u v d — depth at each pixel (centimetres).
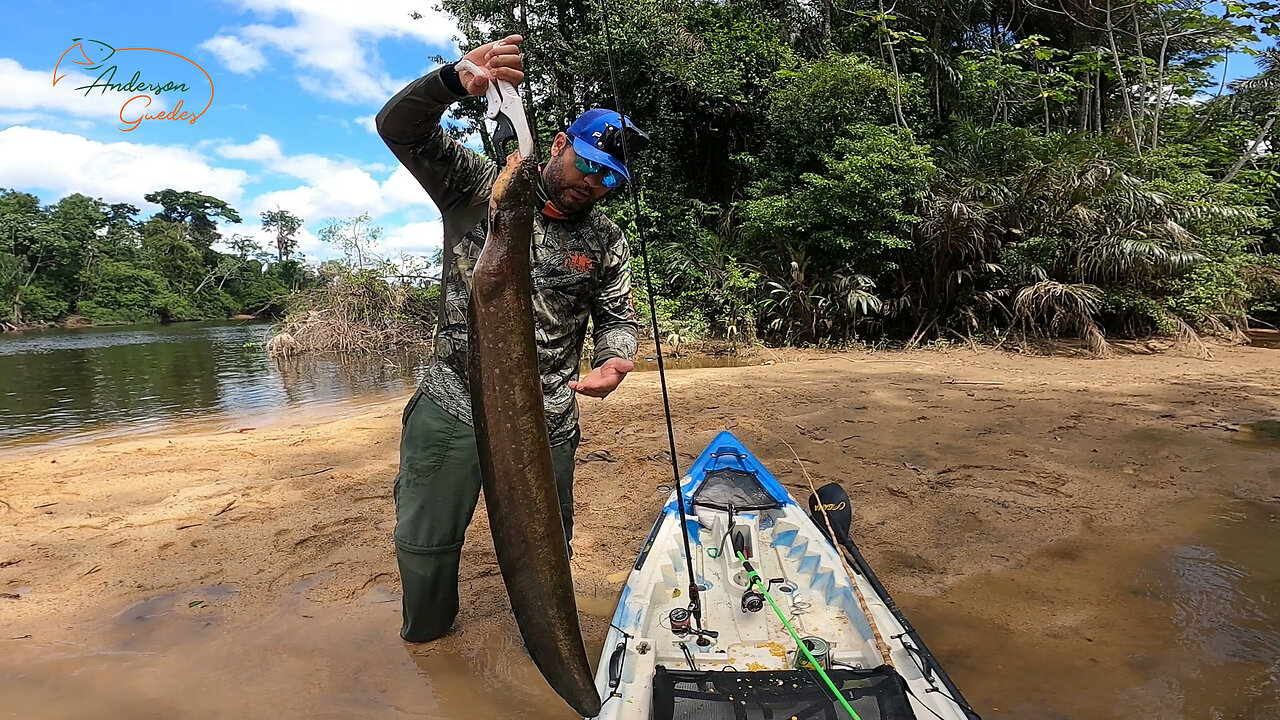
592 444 719
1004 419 786
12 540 486
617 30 1656
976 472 606
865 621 300
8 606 393
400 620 376
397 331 1969
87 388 1288
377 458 689
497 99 214
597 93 1844
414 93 246
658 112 1770
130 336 3256
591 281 309
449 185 288
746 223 1593
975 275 1451
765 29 1831
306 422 913
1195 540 461
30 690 315
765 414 831
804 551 376
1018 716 290
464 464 313
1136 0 1705
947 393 937
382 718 296
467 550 466
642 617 306
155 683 321
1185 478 580
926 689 254
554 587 194
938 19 1884
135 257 6394
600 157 274
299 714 299
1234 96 2131
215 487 599
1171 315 1398
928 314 1491
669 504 420
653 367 1295
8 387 1312
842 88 1583
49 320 5081
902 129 1431
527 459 191
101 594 407
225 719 296
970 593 399
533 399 193
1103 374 1078
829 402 892
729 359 1363
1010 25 2056
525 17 1909
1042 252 1364
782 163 1722
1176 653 334
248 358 1856
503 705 304
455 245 298
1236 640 343
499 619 375
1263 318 1755
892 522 503
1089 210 1347
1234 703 296
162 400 1130
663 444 713
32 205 6122
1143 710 293
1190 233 1355
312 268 2047
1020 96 1878
